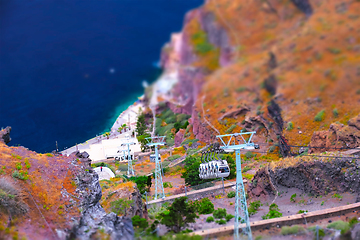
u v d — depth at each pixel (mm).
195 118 117375
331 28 90000
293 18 98375
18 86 199125
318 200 44875
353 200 42812
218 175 60125
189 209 43188
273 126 93188
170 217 38594
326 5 92312
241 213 44875
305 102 88250
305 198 46125
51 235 31359
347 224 35156
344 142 62656
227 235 36906
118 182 71188
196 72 122938
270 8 99875
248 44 105938
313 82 86938
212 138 105875
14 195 32906
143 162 109438
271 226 37812
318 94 87000
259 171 52281
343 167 46125
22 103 188875
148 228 38125
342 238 32156
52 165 39875
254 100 103062
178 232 37406
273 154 86188
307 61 90500
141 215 46156
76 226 33406
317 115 84062
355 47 84438
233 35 109000
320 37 88500
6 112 182125
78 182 39250
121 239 34156
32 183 36094
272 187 49344
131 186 47281
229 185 62156
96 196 39656
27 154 40469
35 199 34656
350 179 44938
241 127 101938
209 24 116500
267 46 100250
